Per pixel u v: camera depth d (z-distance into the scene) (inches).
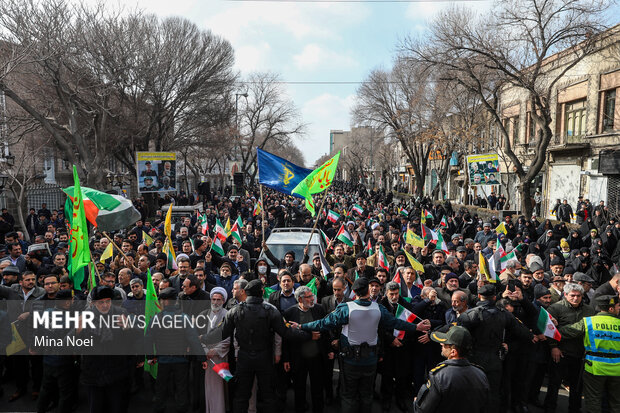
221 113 1213.7
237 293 216.4
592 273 354.6
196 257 345.1
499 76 731.4
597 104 872.3
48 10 650.2
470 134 1024.2
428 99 1117.1
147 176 748.0
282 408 223.1
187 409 202.4
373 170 2605.8
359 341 195.8
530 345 214.2
